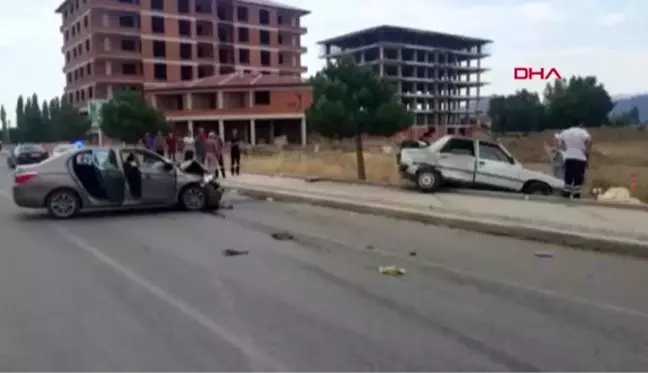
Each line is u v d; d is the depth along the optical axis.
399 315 5.68
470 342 4.96
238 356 4.66
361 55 116.19
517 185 15.59
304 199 15.20
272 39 94.19
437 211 11.95
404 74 116.31
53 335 5.17
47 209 13.06
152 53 80.12
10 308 5.97
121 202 13.13
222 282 6.96
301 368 4.42
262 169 26.67
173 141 26.78
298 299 6.23
